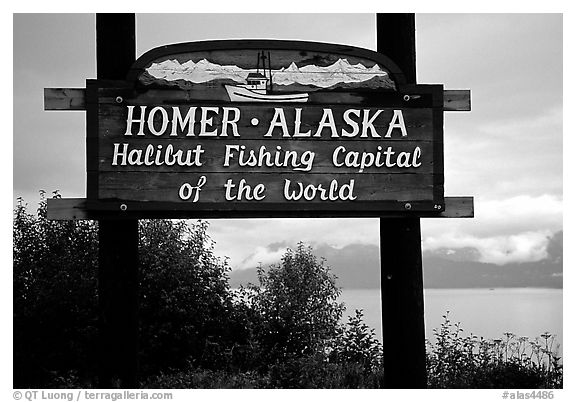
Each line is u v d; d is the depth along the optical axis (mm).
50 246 16281
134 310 10070
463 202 10320
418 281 10383
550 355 13344
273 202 10023
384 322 10484
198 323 16047
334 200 10102
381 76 10211
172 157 9930
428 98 10266
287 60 10109
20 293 15758
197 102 9969
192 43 10000
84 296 15688
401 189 10203
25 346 15461
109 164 9867
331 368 13695
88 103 9836
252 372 14312
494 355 13727
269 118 10062
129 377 9992
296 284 16688
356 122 10156
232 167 10000
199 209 9938
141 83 9914
